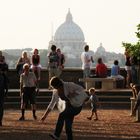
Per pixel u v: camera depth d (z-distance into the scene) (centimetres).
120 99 3897
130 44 2745
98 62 4403
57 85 1944
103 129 2489
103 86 4319
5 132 2369
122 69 4797
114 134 2316
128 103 3803
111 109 3634
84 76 4312
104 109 3634
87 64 4275
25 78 2897
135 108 2414
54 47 3800
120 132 2381
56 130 1969
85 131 2408
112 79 4331
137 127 2575
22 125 2641
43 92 3956
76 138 2188
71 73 4862
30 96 2906
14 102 3816
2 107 2611
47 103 3778
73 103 1944
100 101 3884
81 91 1956
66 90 1944
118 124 2700
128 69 4250
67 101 1955
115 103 3812
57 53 3816
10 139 2166
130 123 2748
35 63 3803
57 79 1948
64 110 1955
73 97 1947
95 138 2192
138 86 3045
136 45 2738
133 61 3341
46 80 4688
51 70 3794
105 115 3180
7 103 3762
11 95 3953
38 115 3178
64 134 2270
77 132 2372
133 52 2747
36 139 2166
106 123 2744
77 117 3058
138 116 2812
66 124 1952
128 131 2419
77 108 1947
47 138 2191
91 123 2742
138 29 2714
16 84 4594
